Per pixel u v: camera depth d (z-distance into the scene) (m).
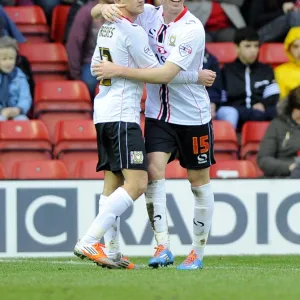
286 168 38.38
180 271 25.44
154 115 26.14
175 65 25.34
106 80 25.64
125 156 25.48
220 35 47.44
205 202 26.72
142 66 25.53
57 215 34.94
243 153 41.88
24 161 38.97
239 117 42.91
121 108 25.47
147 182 25.92
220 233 35.28
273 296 19.78
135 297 19.59
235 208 35.28
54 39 48.62
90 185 34.94
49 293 20.28
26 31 48.12
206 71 26.11
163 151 26.08
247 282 22.36
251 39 43.09
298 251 35.44
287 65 43.97
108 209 25.58
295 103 38.66
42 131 41.12
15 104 42.12
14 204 34.81
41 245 34.88
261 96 43.47
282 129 38.72
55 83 43.50
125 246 34.94
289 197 35.38
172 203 35.03
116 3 26.00
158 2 44.00
